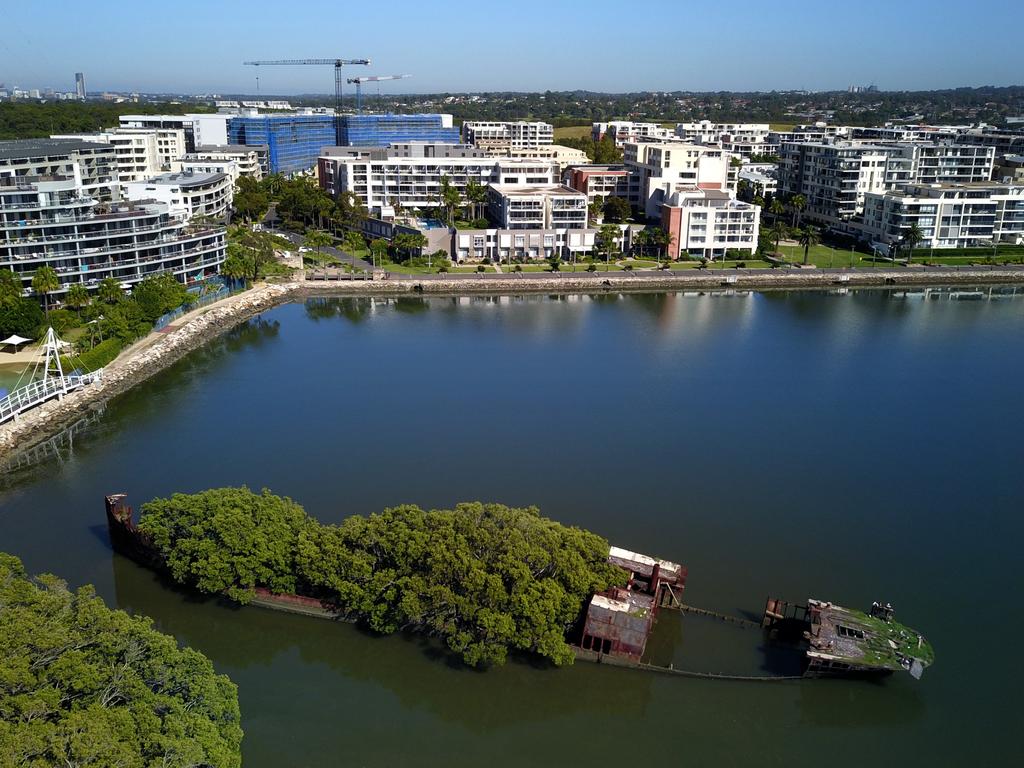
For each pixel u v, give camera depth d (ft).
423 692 283.18
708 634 311.47
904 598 335.06
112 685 219.61
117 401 538.88
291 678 288.30
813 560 360.48
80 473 433.89
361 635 303.68
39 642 217.56
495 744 261.85
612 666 290.76
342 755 254.47
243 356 640.99
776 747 262.06
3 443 454.40
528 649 294.25
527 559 297.12
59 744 186.80
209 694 233.14
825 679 288.51
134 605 318.04
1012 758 258.37
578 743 263.08
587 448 468.75
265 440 475.72
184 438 478.59
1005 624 320.09
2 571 252.62
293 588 312.91
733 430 498.28
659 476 435.94
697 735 266.98
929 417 524.11
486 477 430.61
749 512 400.06
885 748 262.47
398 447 466.70
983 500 416.26
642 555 339.98
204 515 318.65
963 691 285.64
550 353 650.02
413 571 297.53
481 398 546.67
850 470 447.42
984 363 636.48
